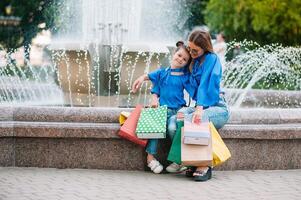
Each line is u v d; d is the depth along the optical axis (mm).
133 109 7523
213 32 26688
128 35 10984
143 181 6969
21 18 30422
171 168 7383
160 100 7555
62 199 6047
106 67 9938
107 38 10062
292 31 24016
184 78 7500
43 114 7508
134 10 11172
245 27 25078
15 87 12852
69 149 7512
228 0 25406
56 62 10180
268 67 17938
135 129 7309
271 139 7719
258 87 18422
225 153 7074
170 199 6148
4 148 7543
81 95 10250
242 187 6781
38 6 29953
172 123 7246
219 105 7328
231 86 17406
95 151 7512
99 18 11195
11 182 6746
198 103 7152
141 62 9945
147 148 7355
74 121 7477
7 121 7523
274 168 7809
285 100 12430
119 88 10078
